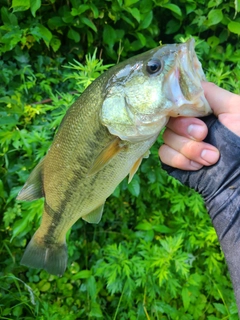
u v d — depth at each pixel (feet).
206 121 0.75
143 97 0.68
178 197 1.40
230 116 0.73
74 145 0.78
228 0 1.64
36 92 1.51
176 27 1.69
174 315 1.32
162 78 0.67
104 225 1.57
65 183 0.82
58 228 0.91
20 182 1.36
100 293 1.44
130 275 1.37
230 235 0.74
